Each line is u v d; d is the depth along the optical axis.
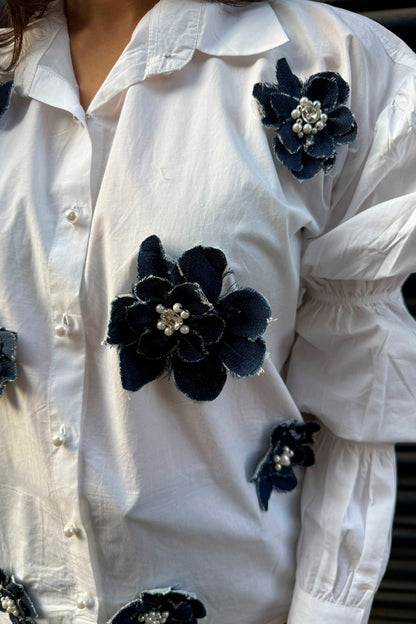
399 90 0.81
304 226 0.80
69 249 0.77
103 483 0.78
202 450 0.79
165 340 0.75
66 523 0.80
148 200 0.76
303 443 0.84
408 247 0.78
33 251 0.77
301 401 0.85
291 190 0.78
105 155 0.79
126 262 0.76
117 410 0.77
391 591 1.29
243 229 0.76
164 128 0.78
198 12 0.80
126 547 0.79
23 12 0.82
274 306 0.80
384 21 1.08
